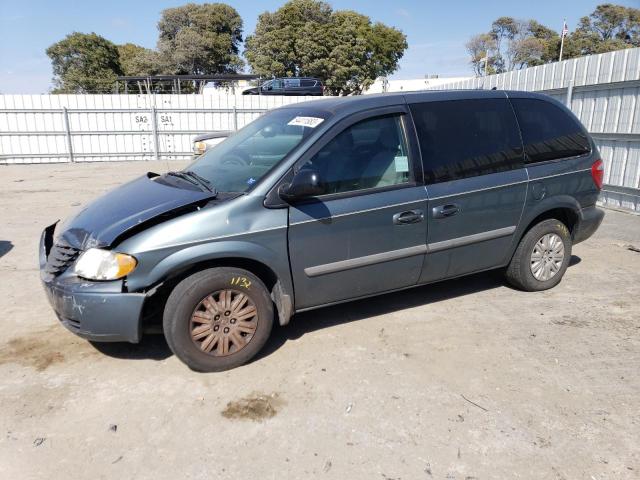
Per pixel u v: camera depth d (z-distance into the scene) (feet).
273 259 11.11
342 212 11.62
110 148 61.93
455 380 10.73
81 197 34.37
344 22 144.25
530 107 14.62
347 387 10.52
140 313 10.37
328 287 12.02
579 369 11.11
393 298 15.21
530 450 8.62
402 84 180.96
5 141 59.31
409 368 11.23
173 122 62.59
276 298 11.65
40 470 8.27
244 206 10.86
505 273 15.40
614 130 26.68
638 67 24.50
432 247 12.94
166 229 10.39
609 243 20.97
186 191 11.70
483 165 13.48
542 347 12.10
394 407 9.83
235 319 11.07
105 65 160.35
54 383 10.83
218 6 172.65
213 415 9.68
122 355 12.00
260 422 9.46
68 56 156.56
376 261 12.28
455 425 9.28
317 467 8.30
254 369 11.27
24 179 44.68
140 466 8.36
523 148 14.19
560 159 14.79
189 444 8.89
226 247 10.62
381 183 12.19
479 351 11.94
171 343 10.71
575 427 9.18
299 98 64.85
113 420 9.56
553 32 190.39
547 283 15.44
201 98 62.39
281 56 141.69
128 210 11.19
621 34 188.14
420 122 12.87
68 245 11.09
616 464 8.27
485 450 8.63
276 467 8.32
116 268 10.14
